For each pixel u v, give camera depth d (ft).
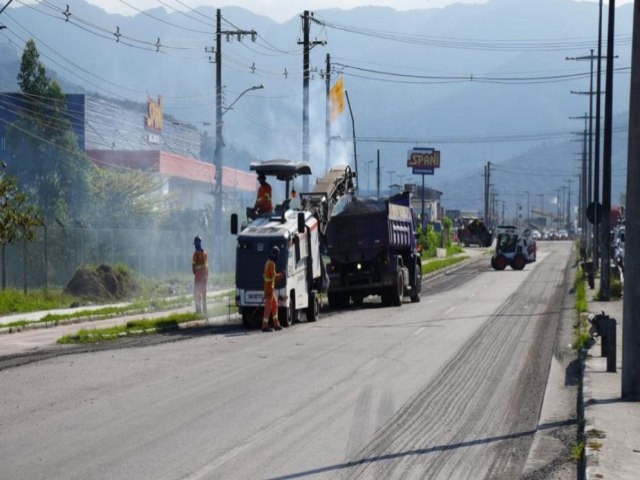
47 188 369.50
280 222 169.89
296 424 74.43
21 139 376.68
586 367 105.19
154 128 604.08
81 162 382.01
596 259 306.14
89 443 66.69
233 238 347.36
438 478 58.08
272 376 101.35
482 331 154.81
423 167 586.04
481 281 337.31
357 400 86.17
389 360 116.06
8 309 187.93
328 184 205.57
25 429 71.67
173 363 112.47
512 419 78.23
